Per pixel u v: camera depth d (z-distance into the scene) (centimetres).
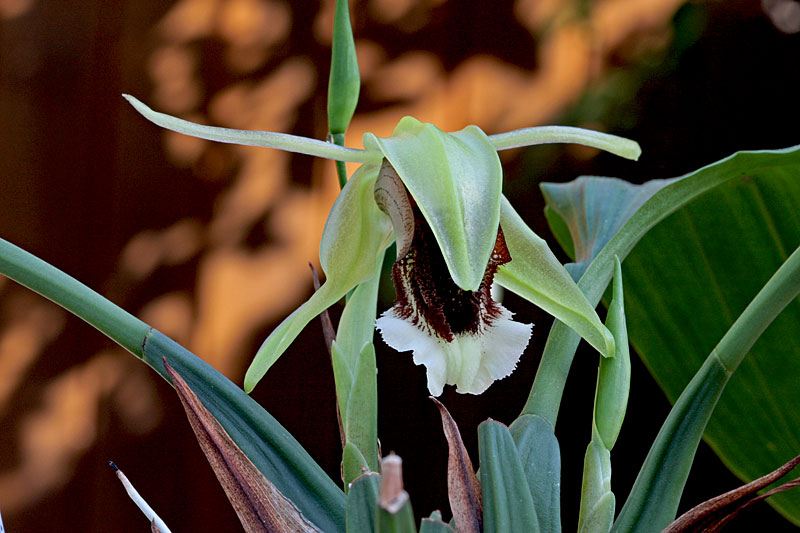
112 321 49
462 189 49
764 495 48
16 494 85
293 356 86
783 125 83
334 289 50
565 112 87
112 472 87
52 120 85
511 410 85
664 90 86
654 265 55
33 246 84
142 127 87
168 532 49
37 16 85
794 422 54
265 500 48
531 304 85
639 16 86
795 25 82
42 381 87
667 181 56
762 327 49
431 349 50
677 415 50
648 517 49
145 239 87
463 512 49
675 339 55
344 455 49
